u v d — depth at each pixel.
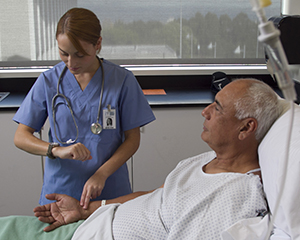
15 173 2.17
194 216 1.07
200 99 2.23
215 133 1.16
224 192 1.07
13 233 1.21
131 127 1.50
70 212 1.32
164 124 2.18
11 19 2.36
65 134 1.45
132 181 2.26
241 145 1.16
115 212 1.26
